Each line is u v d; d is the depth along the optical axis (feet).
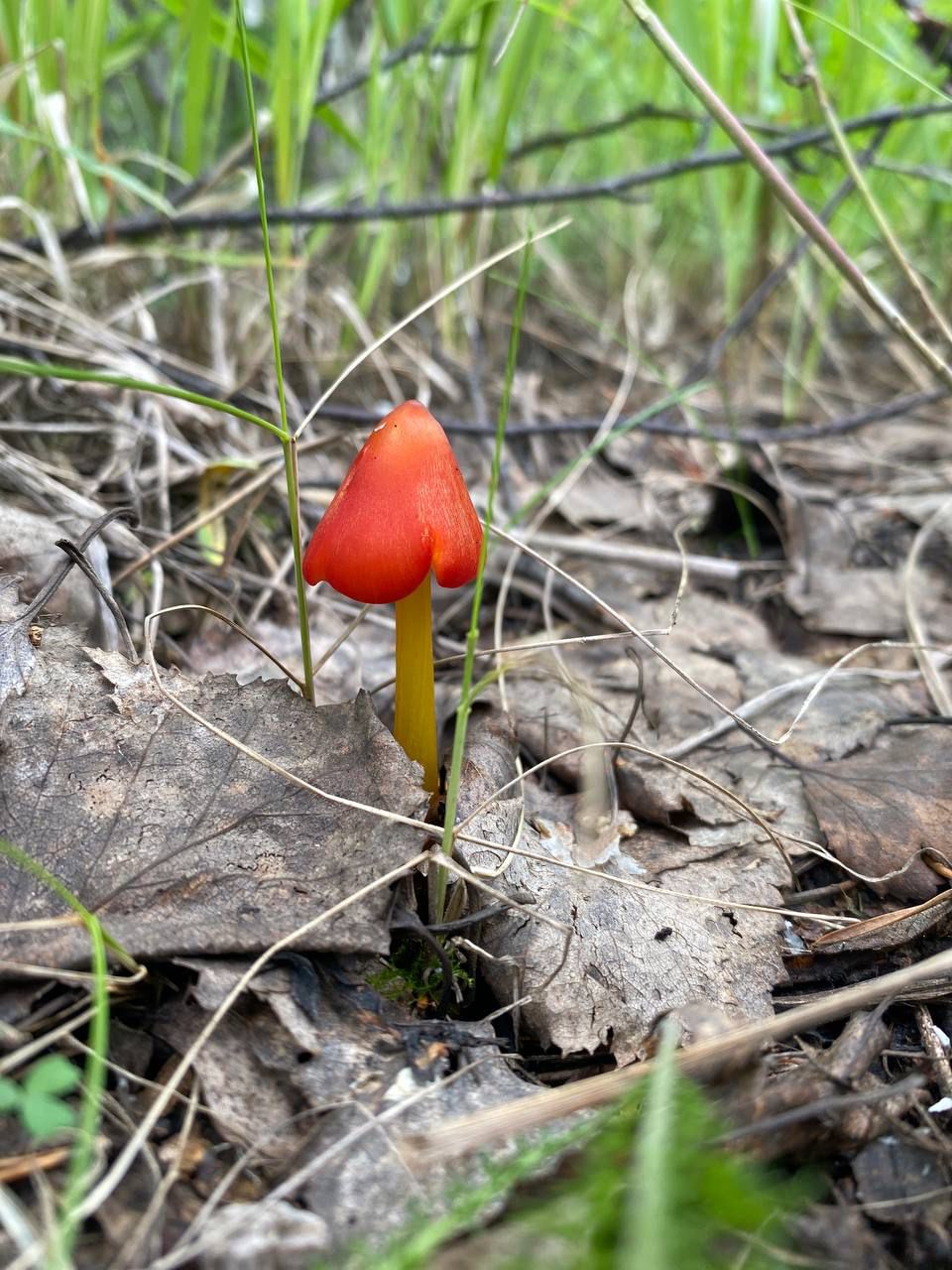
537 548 0.80
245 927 0.38
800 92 0.94
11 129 0.71
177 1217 0.31
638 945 0.45
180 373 0.80
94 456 0.73
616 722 0.61
